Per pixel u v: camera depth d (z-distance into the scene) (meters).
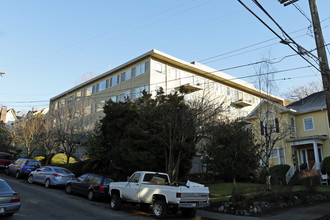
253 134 18.41
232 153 16.58
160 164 17.30
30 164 22.03
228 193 16.06
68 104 27.91
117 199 11.82
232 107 36.31
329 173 22.47
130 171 18.06
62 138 26.67
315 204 14.01
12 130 31.55
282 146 25.47
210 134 18.09
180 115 16.11
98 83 36.53
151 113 16.91
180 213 11.70
